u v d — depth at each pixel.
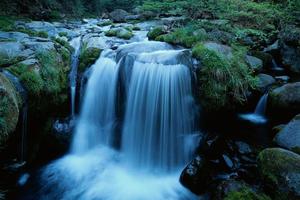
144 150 5.23
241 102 5.18
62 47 6.09
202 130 5.33
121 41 7.21
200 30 6.79
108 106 5.57
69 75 5.72
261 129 5.16
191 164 4.25
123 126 5.43
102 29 10.01
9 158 4.36
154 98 5.16
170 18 10.21
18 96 4.17
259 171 3.61
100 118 5.62
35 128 4.86
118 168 4.94
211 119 5.33
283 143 4.24
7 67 4.45
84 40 7.38
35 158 4.83
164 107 5.09
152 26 9.45
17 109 3.83
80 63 5.95
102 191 4.36
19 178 4.48
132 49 6.02
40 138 4.96
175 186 4.33
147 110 5.23
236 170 4.20
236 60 5.42
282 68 7.05
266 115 5.43
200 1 7.75
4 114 3.60
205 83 5.08
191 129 5.25
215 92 5.00
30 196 4.23
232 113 5.44
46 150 5.02
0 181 4.27
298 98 4.90
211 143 4.64
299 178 3.12
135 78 5.34
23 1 12.39
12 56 4.79
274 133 4.85
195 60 5.34
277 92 5.21
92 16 20.16
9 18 10.30
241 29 7.19
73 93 5.73
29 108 4.50
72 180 4.60
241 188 3.47
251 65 5.86
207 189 4.00
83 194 4.30
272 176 3.31
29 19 11.44
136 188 4.40
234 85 5.05
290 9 7.44
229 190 3.46
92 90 5.68
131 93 5.36
